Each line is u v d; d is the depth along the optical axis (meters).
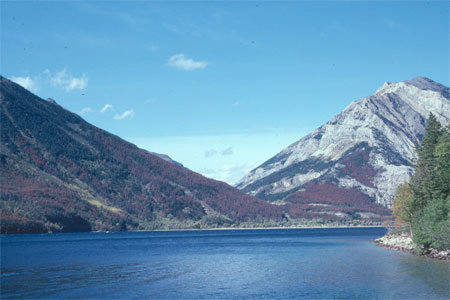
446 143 120.56
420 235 114.69
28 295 73.06
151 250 180.38
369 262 105.94
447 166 117.44
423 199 132.62
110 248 196.00
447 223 104.50
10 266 115.62
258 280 85.75
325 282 79.81
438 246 108.00
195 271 102.06
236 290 75.19
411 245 131.62
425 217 114.69
